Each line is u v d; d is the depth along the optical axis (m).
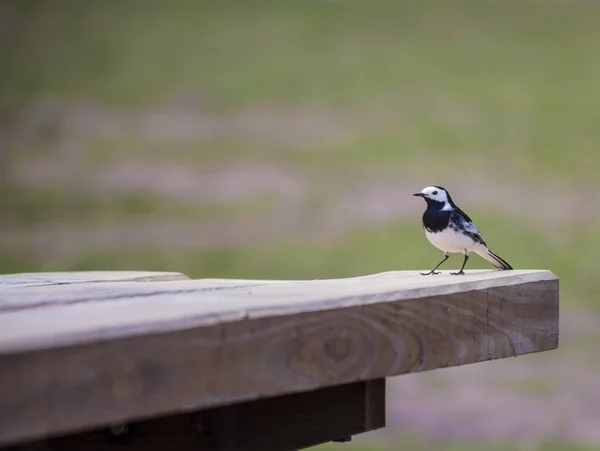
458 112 29.02
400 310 2.89
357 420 2.94
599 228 22.08
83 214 23.59
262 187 24.98
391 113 29.19
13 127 28.28
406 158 26.34
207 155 26.59
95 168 25.91
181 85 30.91
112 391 2.14
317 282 3.55
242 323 2.41
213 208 23.81
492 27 34.62
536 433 12.75
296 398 3.01
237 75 31.72
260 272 20.91
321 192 24.53
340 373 2.67
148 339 2.21
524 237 21.69
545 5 35.94
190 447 2.99
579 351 16.02
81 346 2.10
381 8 36.28
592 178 24.80
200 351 2.32
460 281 3.29
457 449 12.19
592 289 19.11
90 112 28.83
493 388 14.41
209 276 20.91
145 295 3.03
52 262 21.19
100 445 2.88
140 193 24.88
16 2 34.53
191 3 36.53
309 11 36.03
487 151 26.61
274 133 28.17
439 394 14.26
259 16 35.88
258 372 2.45
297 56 32.75
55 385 2.06
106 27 34.56
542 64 31.77
